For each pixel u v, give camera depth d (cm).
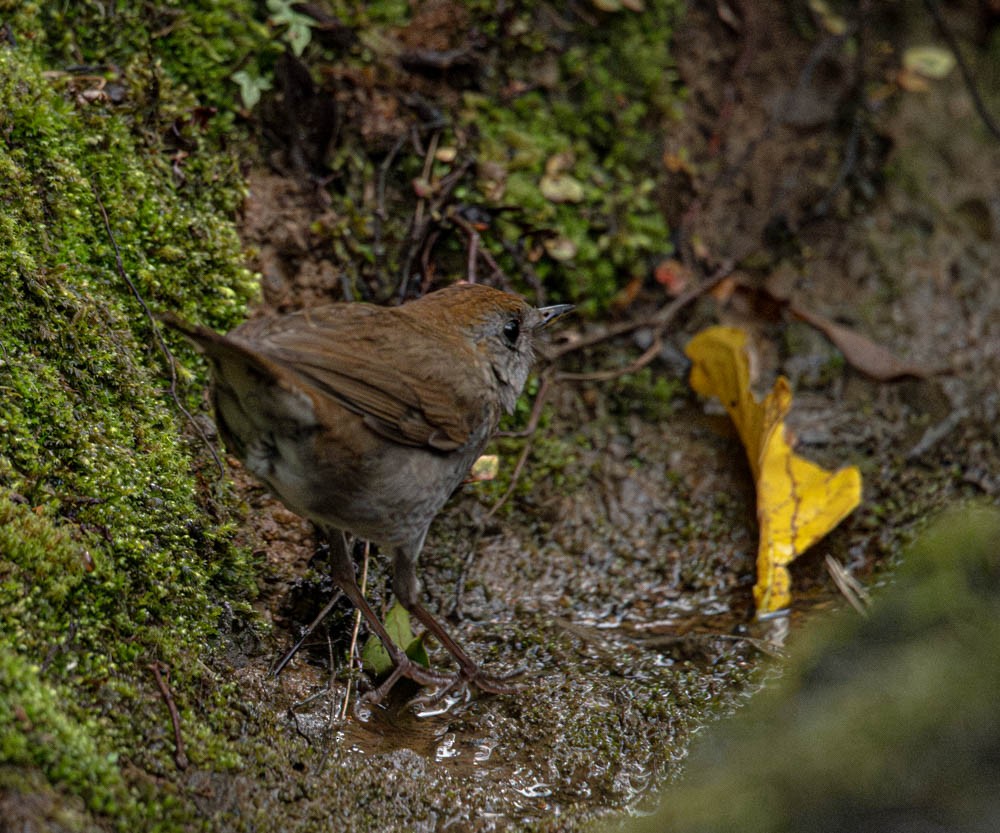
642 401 1084
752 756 725
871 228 1217
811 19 1258
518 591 931
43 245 789
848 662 795
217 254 902
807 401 1115
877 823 654
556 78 1145
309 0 1041
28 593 619
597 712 777
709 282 1141
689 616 927
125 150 883
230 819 609
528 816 684
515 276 1068
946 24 1330
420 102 1071
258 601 798
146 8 960
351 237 1009
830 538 999
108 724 608
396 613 836
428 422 725
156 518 736
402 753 705
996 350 1184
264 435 663
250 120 991
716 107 1209
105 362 772
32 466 682
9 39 882
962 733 694
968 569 863
